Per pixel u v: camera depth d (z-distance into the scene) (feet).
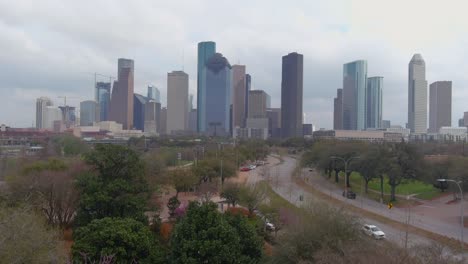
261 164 525.34
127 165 158.40
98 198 141.59
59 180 165.17
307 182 359.87
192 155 474.49
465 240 161.68
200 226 107.76
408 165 264.11
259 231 161.38
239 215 121.80
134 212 147.54
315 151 389.19
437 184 288.51
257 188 232.53
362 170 290.15
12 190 161.89
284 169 468.75
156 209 171.94
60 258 84.69
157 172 236.22
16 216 81.10
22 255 74.02
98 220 116.98
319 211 124.26
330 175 383.65
